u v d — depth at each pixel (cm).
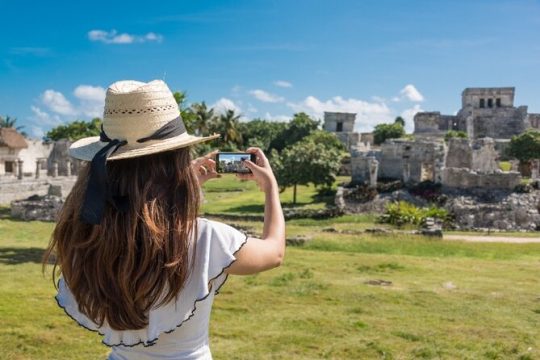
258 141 9600
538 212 4153
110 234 257
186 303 262
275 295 1372
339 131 11469
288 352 943
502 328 1120
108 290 259
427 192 4541
